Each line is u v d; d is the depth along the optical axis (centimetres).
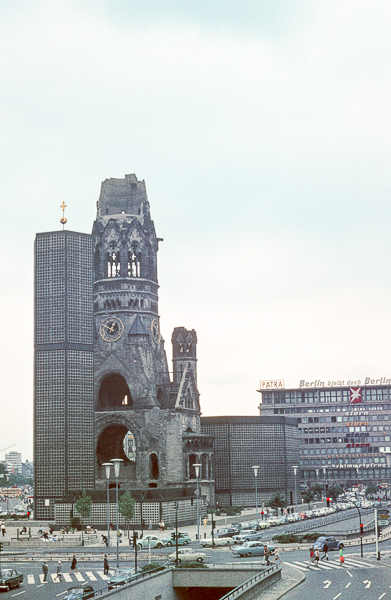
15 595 8981
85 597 7856
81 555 12656
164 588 8994
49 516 19775
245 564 9294
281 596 8125
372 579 9181
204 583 9150
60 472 19912
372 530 15238
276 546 12975
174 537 13812
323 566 10488
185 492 18800
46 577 10025
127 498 16238
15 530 18150
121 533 16500
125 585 8081
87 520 17750
